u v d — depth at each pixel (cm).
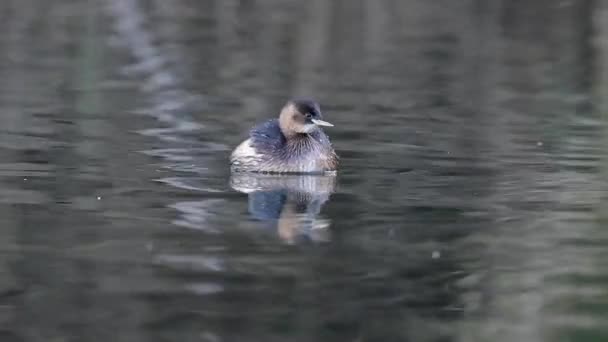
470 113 2048
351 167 1575
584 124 1934
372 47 2995
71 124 1845
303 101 1563
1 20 3306
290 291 1014
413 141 1758
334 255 1123
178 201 1341
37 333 909
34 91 2200
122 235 1184
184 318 945
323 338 907
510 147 1709
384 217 1276
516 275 1064
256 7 3675
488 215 1284
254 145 1550
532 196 1375
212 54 2820
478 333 923
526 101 2208
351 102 2152
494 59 2822
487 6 3772
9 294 998
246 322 937
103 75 2453
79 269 1069
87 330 918
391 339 908
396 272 1070
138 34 3136
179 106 2061
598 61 2777
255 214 1285
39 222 1229
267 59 2756
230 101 2138
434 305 987
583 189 1412
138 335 908
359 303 988
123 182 1437
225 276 1052
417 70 2622
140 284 1028
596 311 970
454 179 1481
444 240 1178
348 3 3722
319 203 1346
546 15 3597
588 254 1128
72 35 3080
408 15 3584
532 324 945
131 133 1781
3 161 1541
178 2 3747
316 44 3019
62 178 1446
